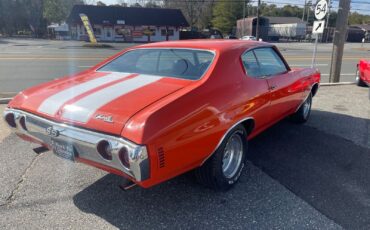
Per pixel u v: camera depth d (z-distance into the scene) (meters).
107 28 50.56
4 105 6.25
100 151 2.39
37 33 64.06
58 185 3.27
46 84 3.27
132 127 2.25
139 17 52.84
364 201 3.05
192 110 2.58
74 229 2.61
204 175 3.02
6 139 4.45
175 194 3.14
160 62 3.40
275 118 4.21
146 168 2.25
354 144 4.54
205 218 2.78
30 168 3.62
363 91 8.65
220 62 3.11
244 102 3.16
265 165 3.81
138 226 2.67
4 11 63.22
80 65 14.09
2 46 28.98
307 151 4.26
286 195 3.14
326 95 8.04
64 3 63.34
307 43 57.19
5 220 2.70
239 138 3.28
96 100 2.61
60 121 2.58
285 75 4.28
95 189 3.22
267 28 64.12
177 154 2.46
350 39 70.56
